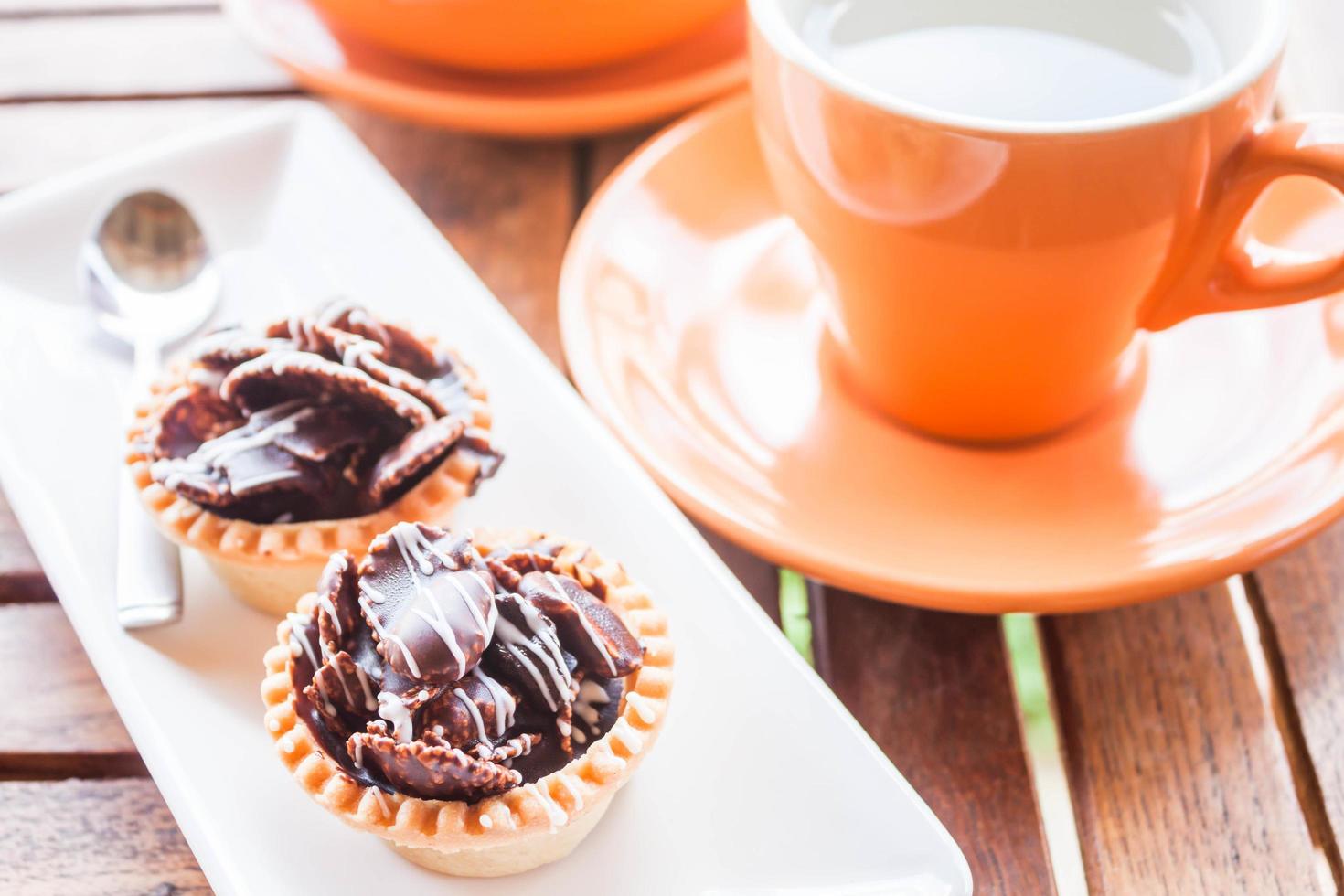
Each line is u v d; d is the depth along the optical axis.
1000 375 0.46
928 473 0.46
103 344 0.50
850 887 0.42
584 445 0.47
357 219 0.52
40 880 0.43
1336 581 0.46
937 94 0.44
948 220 0.43
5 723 0.45
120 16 0.60
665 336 0.49
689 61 0.55
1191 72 0.45
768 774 0.43
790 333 0.49
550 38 0.52
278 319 0.47
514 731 0.42
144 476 0.46
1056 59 0.45
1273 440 0.46
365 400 0.45
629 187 0.51
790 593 0.48
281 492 0.45
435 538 0.43
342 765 0.42
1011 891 0.42
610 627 0.43
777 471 0.46
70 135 0.56
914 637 0.46
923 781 0.44
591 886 0.42
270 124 0.53
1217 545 0.43
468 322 0.50
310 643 0.43
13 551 0.47
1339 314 0.47
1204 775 0.43
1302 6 0.58
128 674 0.44
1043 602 0.43
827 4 0.47
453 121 0.53
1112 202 0.43
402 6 0.52
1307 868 0.42
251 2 0.56
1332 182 0.43
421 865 0.42
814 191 0.45
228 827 0.42
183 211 0.52
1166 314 0.46
